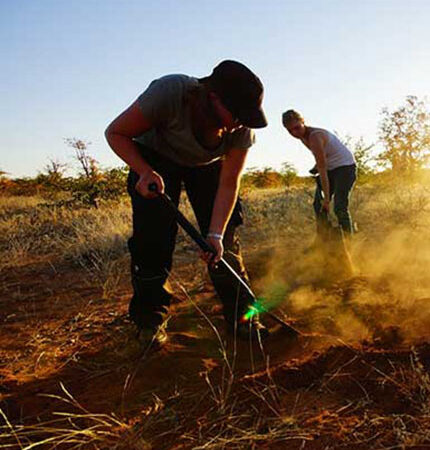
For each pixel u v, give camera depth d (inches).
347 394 91.3
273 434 79.0
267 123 101.2
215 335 128.4
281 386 95.7
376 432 78.0
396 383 90.1
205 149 109.3
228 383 96.7
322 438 78.2
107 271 209.9
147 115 104.7
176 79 104.6
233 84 97.6
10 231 329.7
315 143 199.2
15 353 127.6
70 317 155.2
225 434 82.0
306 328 132.5
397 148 446.3
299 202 336.2
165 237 116.7
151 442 82.7
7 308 170.2
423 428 77.4
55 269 225.5
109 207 429.1
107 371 111.2
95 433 84.2
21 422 91.1
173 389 100.1
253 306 123.9
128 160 107.0
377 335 117.9
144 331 118.6
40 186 765.9
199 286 178.7
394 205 285.4
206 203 121.2
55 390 103.5
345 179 204.2
